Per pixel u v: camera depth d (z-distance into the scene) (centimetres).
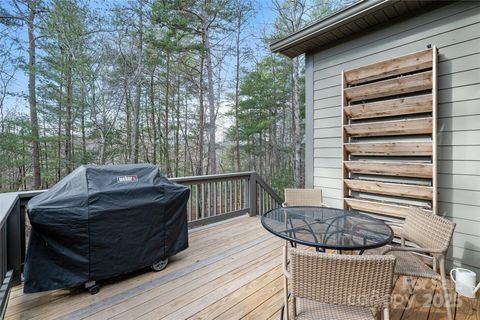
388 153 301
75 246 209
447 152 262
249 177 486
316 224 203
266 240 352
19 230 232
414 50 283
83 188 218
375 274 121
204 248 323
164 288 228
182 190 281
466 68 250
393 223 304
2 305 164
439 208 267
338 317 138
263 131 1259
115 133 941
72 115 866
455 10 256
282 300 209
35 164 884
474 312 195
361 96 321
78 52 804
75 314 190
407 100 272
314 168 386
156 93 1144
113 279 244
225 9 904
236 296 215
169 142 1213
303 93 1123
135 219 240
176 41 876
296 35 355
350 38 339
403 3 270
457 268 246
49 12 778
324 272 126
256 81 1147
